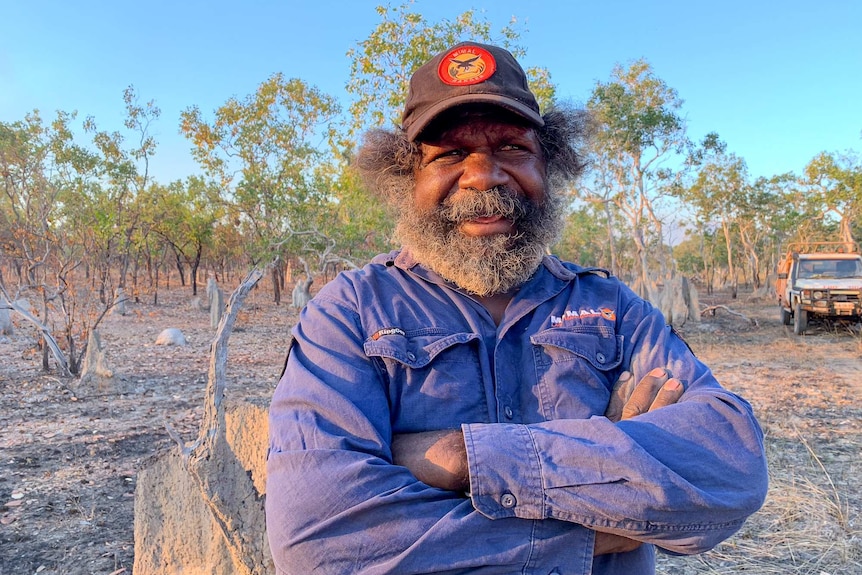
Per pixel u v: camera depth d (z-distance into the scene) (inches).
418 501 38.9
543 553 38.4
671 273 1288.1
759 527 161.6
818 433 246.7
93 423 273.9
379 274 54.4
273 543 39.6
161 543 106.1
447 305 51.8
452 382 47.1
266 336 612.4
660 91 838.5
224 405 96.6
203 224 1185.4
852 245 636.1
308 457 40.2
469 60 50.7
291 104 898.7
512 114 50.4
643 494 38.2
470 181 51.1
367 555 37.5
